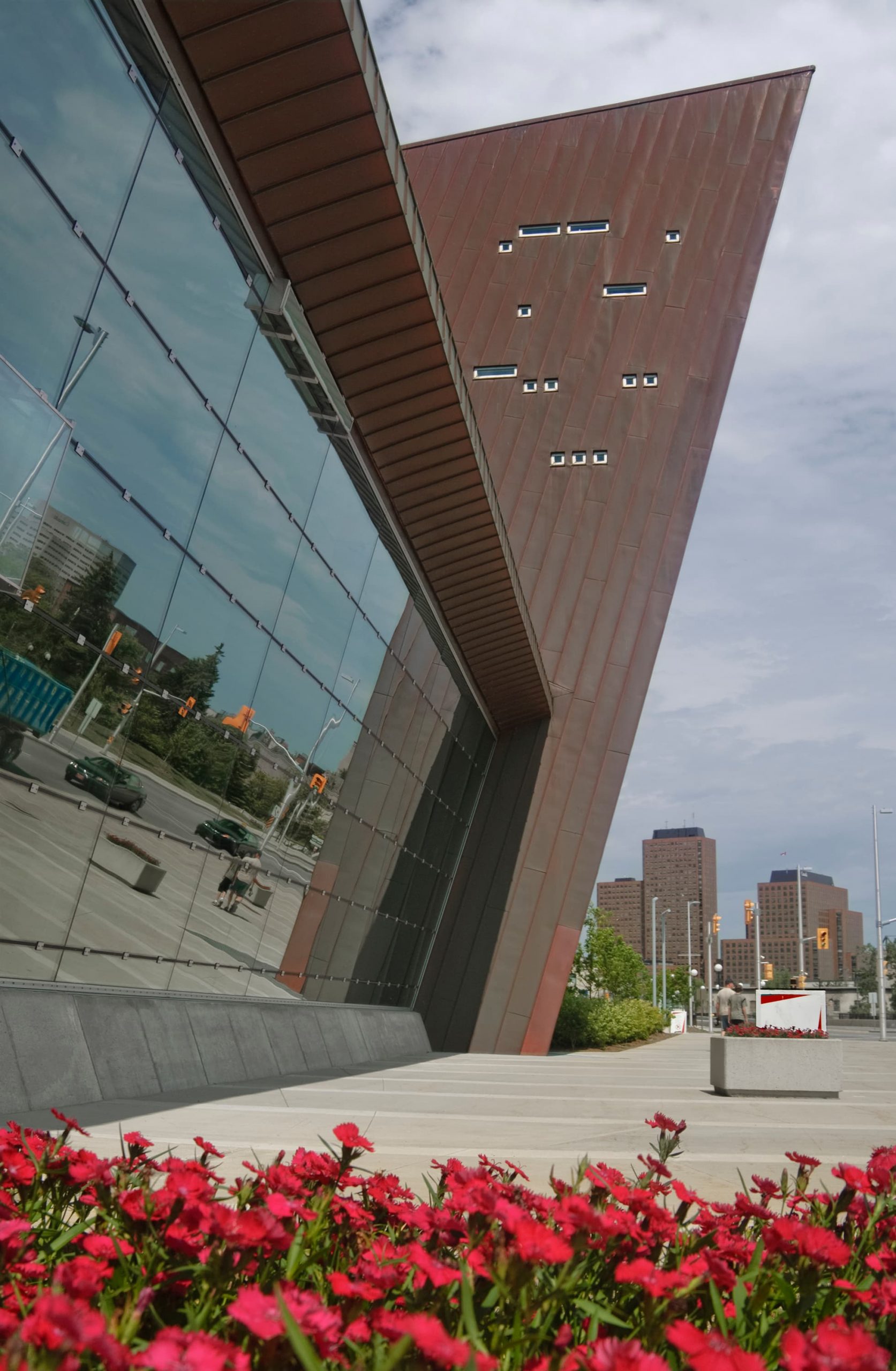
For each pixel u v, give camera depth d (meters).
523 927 25.08
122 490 9.38
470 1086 13.94
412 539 17.27
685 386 29.41
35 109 7.64
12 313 7.60
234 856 13.09
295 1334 1.38
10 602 8.08
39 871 8.91
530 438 29.45
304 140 10.06
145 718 10.48
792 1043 14.65
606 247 31.48
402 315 12.39
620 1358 1.42
